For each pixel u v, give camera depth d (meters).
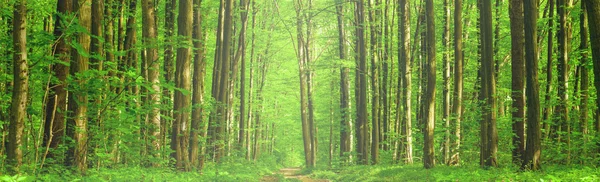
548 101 19.38
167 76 20.05
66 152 12.73
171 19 20.53
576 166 16.77
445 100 24.67
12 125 9.77
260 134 50.94
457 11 22.47
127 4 17.38
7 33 12.41
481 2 19.39
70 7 12.07
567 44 20.23
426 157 22.20
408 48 27.58
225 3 30.20
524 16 16.44
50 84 12.28
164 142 20.14
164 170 17.67
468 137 22.89
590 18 9.65
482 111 19.22
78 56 12.33
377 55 31.91
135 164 17.45
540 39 24.20
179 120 19.88
